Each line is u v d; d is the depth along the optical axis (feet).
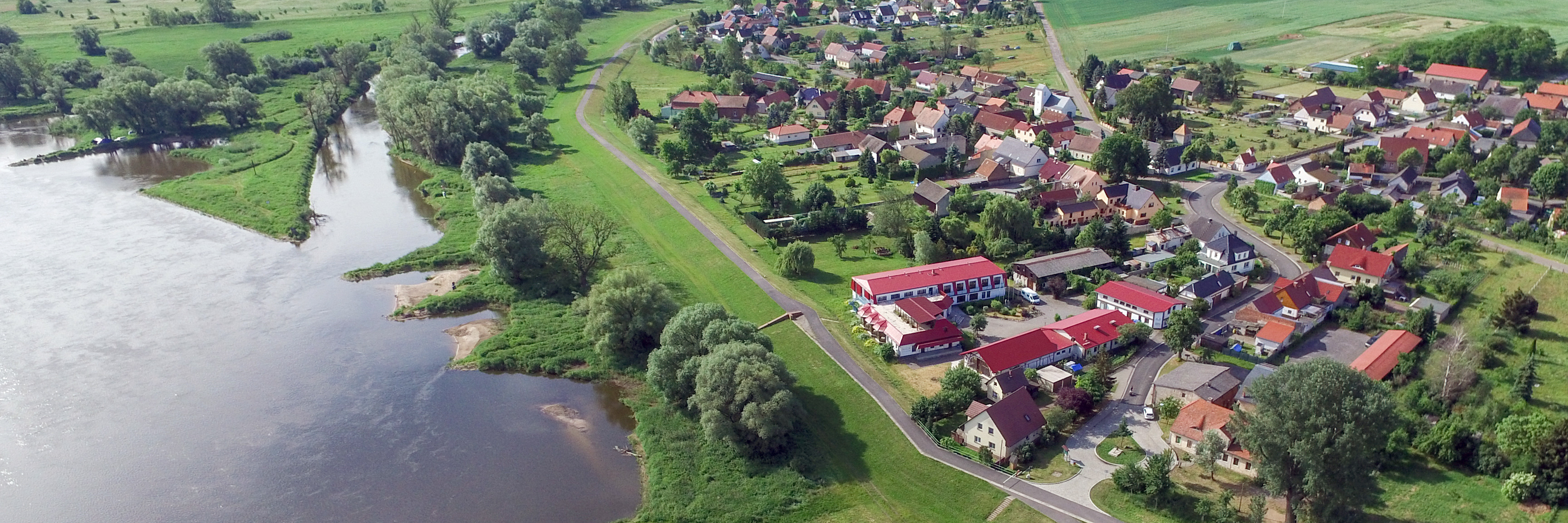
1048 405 394.52
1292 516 311.06
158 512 342.44
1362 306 460.55
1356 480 291.79
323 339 474.90
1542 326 447.42
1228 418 353.51
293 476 362.53
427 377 437.17
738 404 359.87
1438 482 333.21
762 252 568.41
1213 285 491.31
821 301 499.92
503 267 524.52
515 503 344.69
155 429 395.55
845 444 371.35
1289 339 433.07
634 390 420.77
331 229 640.17
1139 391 405.39
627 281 455.22
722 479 350.23
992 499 333.83
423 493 351.25
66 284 541.34
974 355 412.16
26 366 447.42
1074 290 513.45
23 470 367.66
